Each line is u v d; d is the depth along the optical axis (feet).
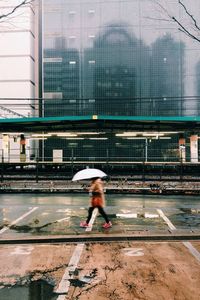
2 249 27.76
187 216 41.78
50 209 47.47
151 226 35.60
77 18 206.18
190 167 92.48
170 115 202.18
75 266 22.88
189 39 200.34
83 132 96.22
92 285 19.31
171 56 202.39
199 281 19.84
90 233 32.14
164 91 202.69
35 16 185.78
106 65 206.59
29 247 28.43
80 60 206.80
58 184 72.84
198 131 92.73
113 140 175.42
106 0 204.85
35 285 19.38
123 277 20.62
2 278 20.61
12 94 175.42
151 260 24.11
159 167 94.43
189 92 201.67
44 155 174.91
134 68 204.64
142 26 203.51
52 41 205.26
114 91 205.05
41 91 201.87
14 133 96.89
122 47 205.26
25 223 37.50
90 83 206.28
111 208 48.26
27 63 175.22
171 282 19.71
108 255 25.53
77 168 96.84
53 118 80.02
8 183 74.79
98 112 204.23
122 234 31.30
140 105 203.51
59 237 30.22
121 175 89.81
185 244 28.94
